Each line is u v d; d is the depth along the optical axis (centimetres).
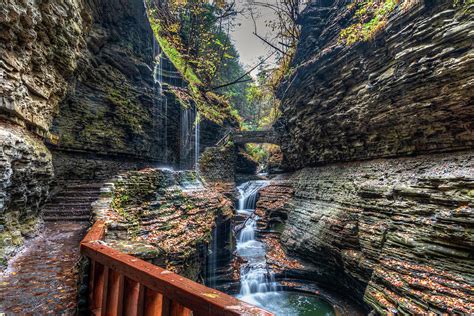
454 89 923
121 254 271
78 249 623
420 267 819
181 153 2288
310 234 1461
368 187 1156
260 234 2067
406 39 1047
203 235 1159
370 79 1241
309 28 1916
